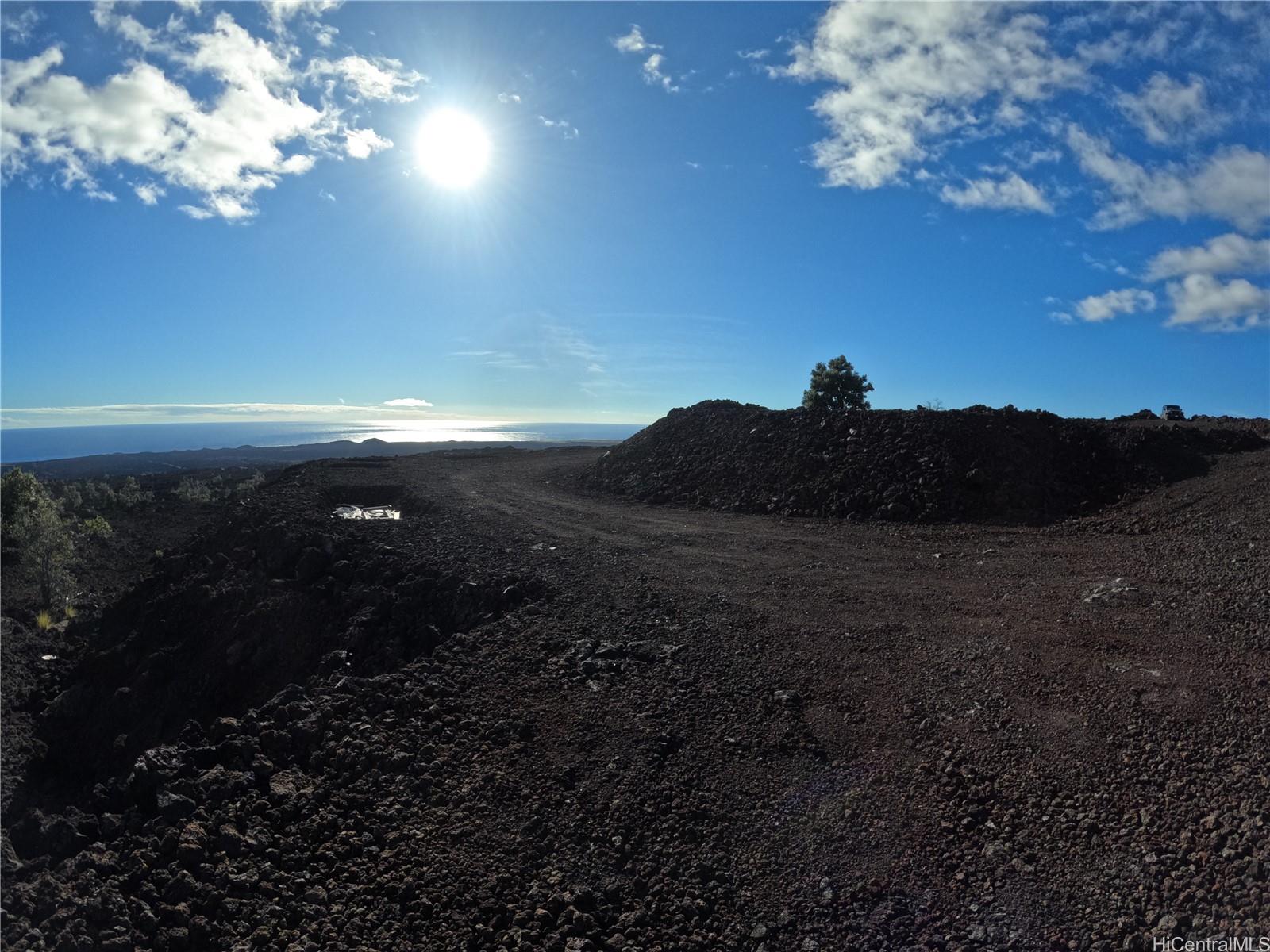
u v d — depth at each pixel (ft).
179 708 41.52
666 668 31.30
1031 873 19.44
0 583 60.80
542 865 21.74
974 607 35.50
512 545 50.06
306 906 20.65
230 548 55.47
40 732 40.50
